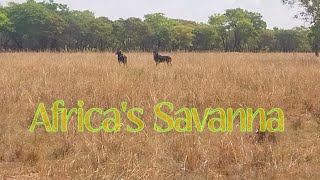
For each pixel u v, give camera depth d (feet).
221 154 17.56
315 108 27.50
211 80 33.58
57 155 18.17
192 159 16.92
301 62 63.62
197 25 248.73
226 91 29.66
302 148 19.76
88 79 34.45
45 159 17.67
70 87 30.71
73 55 71.20
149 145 18.90
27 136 20.81
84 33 196.44
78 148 18.75
